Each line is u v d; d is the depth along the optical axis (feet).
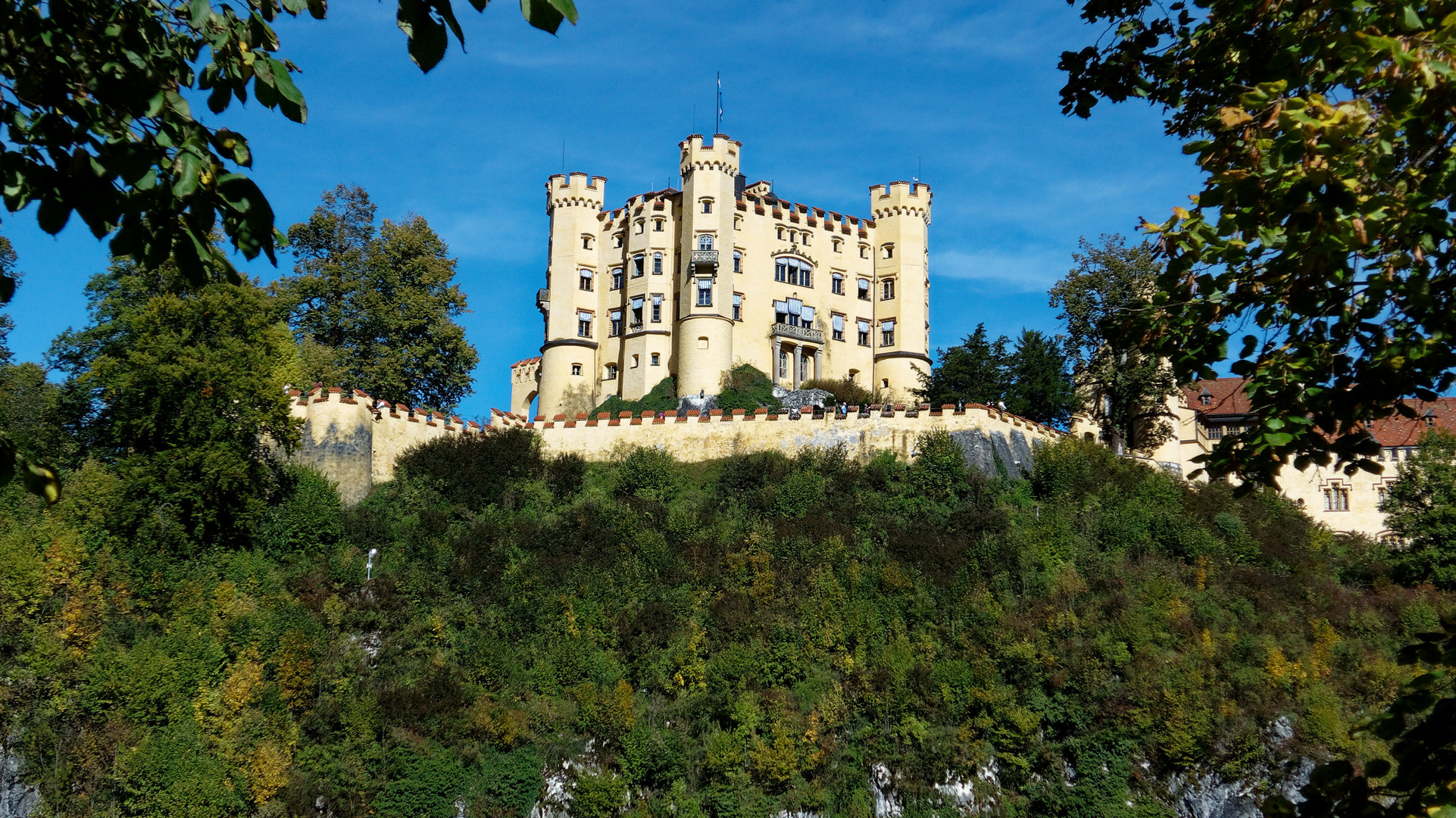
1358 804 40.04
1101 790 167.63
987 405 228.84
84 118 37.27
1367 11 48.93
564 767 165.07
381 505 203.10
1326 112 45.78
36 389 219.82
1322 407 50.85
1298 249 49.32
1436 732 39.37
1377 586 217.36
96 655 151.23
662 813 161.68
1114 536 207.62
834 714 172.86
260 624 164.66
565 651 177.47
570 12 29.30
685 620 185.88
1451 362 48.91
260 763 147.95
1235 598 199.62
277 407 188.34
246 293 190.60
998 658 180.65
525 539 199.31
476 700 168.76
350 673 166.30
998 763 171.73
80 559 161.99
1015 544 199.93
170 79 37.27
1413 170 48.11
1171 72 72.18
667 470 224.12
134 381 178.19
